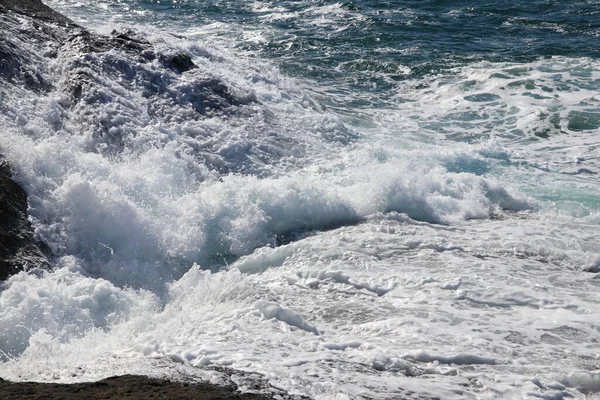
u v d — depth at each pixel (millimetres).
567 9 30125
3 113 11867
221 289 9266
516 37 26016
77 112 12805
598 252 10836
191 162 12492
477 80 20750
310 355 7434
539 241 11094
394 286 9383
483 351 7730
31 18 15734
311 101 17141
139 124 12992
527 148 16062
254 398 6402
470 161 14586
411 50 23891
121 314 8844
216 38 24656
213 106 14477
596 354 7801
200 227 10852
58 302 8617
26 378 6887
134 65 14367
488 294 9195
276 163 13422
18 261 9289
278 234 11297
